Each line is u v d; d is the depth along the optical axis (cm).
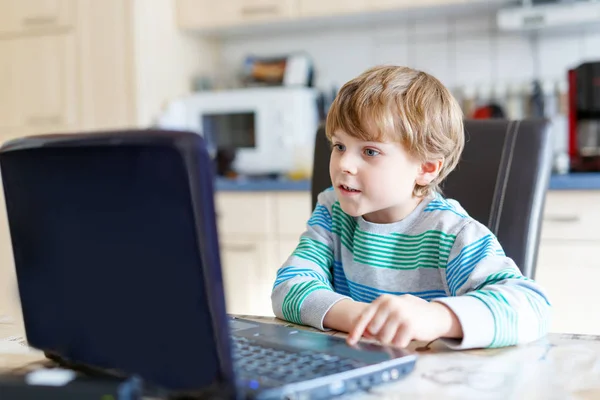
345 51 316
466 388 62
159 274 54
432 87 103
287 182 253
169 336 55
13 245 69
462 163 121
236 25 304
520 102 281
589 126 238
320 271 108
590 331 214
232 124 295
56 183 59
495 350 76
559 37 283
